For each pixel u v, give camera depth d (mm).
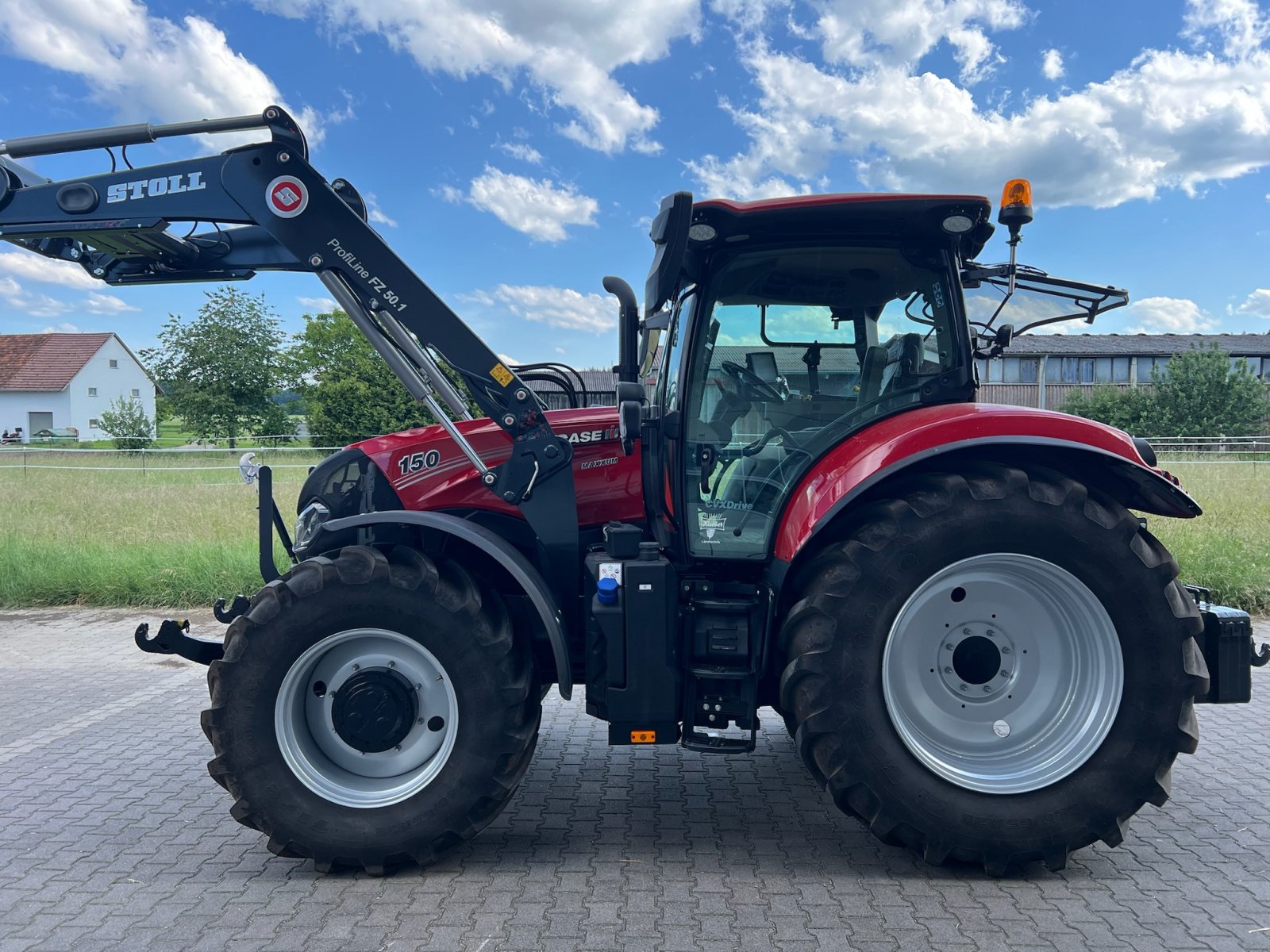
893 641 2912
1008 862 2908
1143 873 2969
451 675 2967
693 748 2996
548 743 4441
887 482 3037
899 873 2973
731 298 3301
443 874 2986
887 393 3285
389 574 2951
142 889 2902
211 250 3711
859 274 3270
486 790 2967
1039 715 3029
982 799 2889
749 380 3314
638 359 3576
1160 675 2865
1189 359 35031
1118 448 2906
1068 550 2867
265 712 2945
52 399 61500
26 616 7344
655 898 2797
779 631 3043
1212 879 2922
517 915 2693
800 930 2588
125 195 3182
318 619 2947
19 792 3795
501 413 3273
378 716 3031
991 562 2926
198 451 24094
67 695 5297
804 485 3105
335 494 3600
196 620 7125
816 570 2961
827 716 2875
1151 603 2867
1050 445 2885
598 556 3225
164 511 11164
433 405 3350
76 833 3363
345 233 3156
